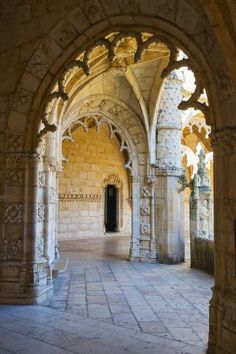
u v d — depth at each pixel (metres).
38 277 6.93
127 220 21.39
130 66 10.94
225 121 4.63
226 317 4.43
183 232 12.20
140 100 11.87
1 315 6.02
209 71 4.82
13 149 7.06
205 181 11.27
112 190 21.92
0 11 7.53
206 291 7.96
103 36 6.49
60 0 6.71
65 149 18.33
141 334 5.21
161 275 9.77
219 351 4.42
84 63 6.71
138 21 5.98
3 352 4.50
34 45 6.97
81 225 19.00
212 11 4.22
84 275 9.69
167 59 10.60
